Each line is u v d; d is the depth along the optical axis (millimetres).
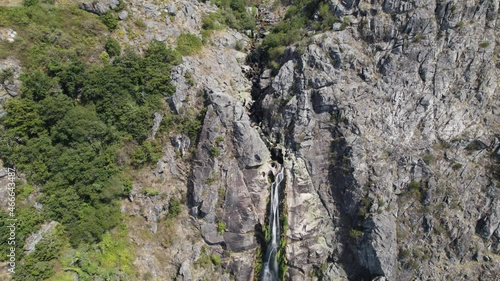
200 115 33031
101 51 32000
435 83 32656
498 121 31641
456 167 31047
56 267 25781
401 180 31781
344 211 32844
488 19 33000
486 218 30078
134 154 31516
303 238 32438
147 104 32406
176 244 31031
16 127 25891
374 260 30297
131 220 30562
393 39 34281
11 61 26844
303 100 34312
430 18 33188
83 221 27750
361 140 32188
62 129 27812
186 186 32438
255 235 32375
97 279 26672
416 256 30250
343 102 33250
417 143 32281
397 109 33000
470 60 32531
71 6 31828
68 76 29016
